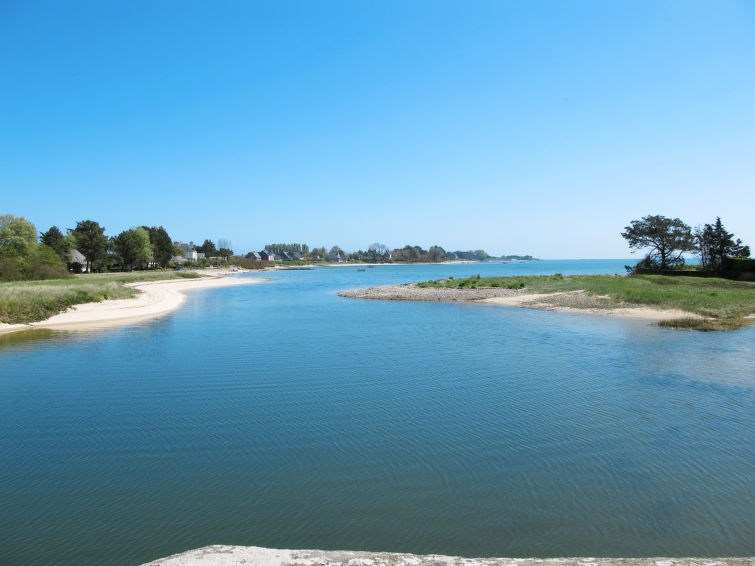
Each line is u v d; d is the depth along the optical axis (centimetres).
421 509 843
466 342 2450
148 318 3594
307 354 2158
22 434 1207
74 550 738
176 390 1589
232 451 1098
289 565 522
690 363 1914
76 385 1658
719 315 3278
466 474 973
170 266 13875
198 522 812
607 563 528
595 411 1339
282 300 5212
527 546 732
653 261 7000
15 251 7081
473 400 1452
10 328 3044
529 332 2764
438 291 5844
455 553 715
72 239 9950
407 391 1556
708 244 6325
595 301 4169
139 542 757
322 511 841
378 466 1016
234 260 18538
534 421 1268
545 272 14200
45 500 888
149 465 1030
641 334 2648
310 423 1273
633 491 898
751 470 976
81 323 3316
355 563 525
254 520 816
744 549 719
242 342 2489
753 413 1312
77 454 1086
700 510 830
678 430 1193
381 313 3869
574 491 900
